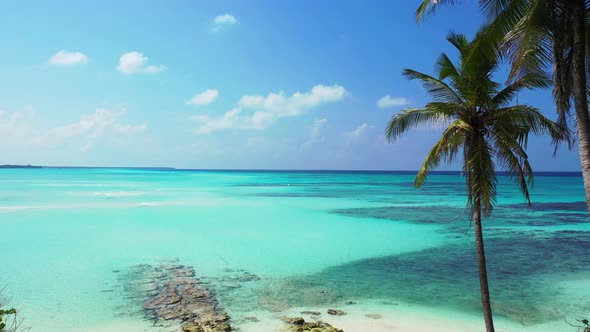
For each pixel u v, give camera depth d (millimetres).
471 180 9508
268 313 12039
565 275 16859
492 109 9484
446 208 42531
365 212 38562
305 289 14633
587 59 9086
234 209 39625
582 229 29641
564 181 141000
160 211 36938
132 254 19578
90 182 91188
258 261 18734
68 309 12078
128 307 12281
